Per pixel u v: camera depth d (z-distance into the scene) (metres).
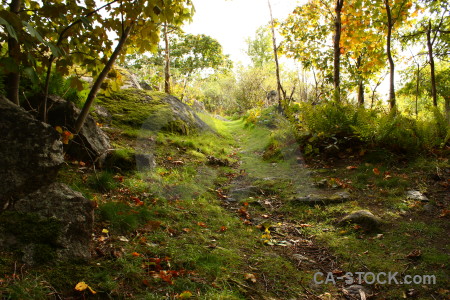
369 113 6.71
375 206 4.09
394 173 5.02
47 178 2.35
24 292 1.79
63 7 2.61
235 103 31.44
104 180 3.72
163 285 2.19
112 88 3.53
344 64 11.83
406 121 6.15
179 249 2.72
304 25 11.55
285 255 3.00
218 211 3.76
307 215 3.93
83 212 2.49
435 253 2.93
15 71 2.30
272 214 3.96
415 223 3.56
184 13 3.30
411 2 8.23
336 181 4.86
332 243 3.23
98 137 4.41
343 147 6.15
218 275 2.42
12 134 2.18
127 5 2.90
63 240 2.26
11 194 2.16
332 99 7.70
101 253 2.43
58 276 2.03
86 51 3.24
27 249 2.08
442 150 5.54
